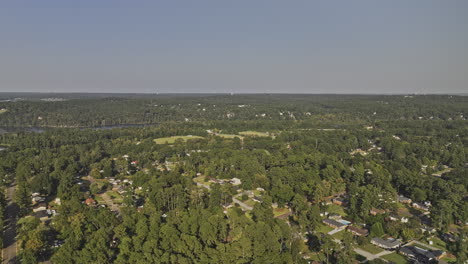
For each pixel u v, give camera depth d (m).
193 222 137.50
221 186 198.50
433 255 128.50
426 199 193.62
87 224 141.62
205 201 175.88
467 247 128.50
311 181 197.50
